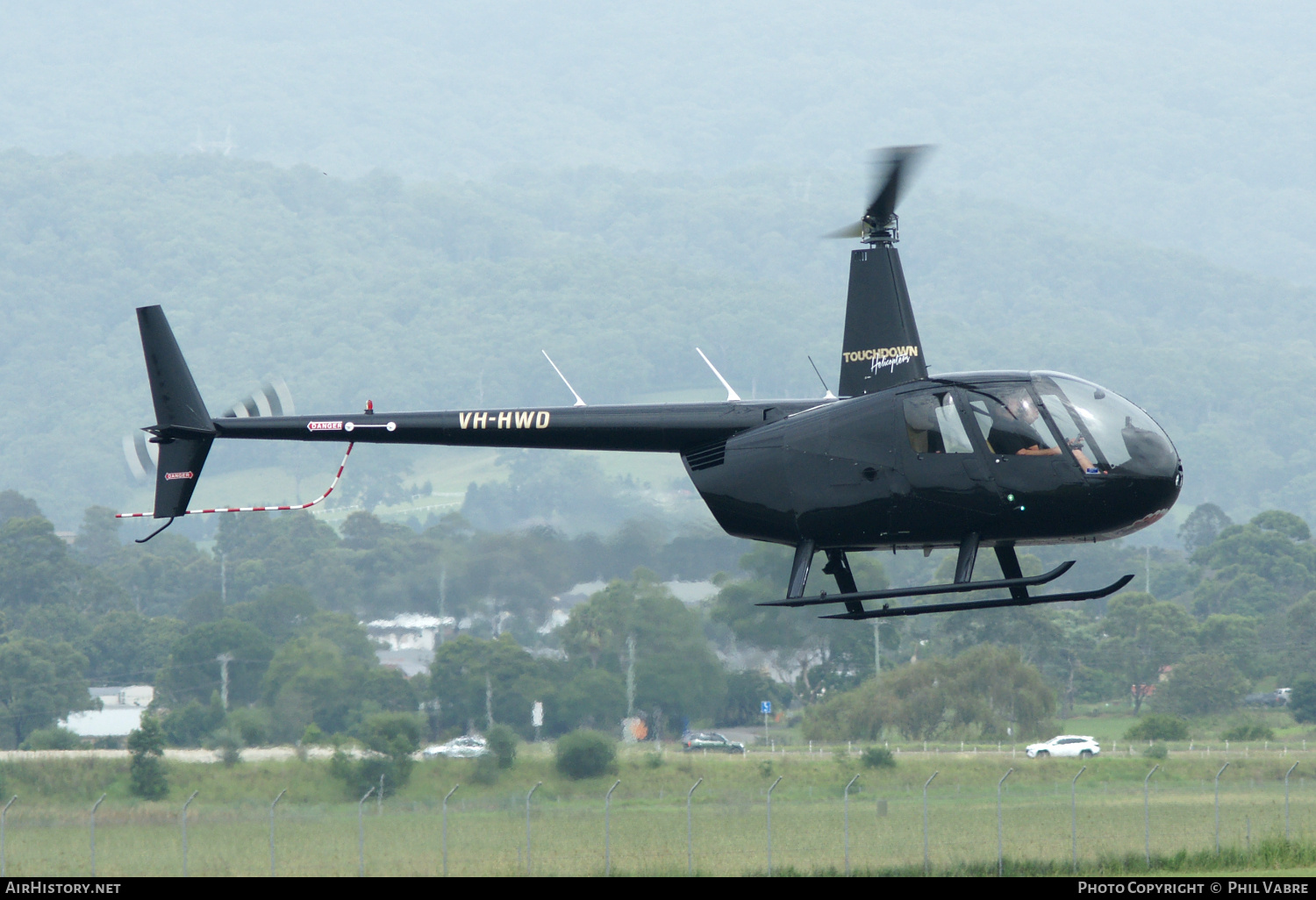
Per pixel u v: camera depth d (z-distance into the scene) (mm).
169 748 149375
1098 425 45750
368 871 83562
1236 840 92312
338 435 57875
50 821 99250
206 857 87750
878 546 48000
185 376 59406
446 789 133750
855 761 151125
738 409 51469
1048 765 151625
